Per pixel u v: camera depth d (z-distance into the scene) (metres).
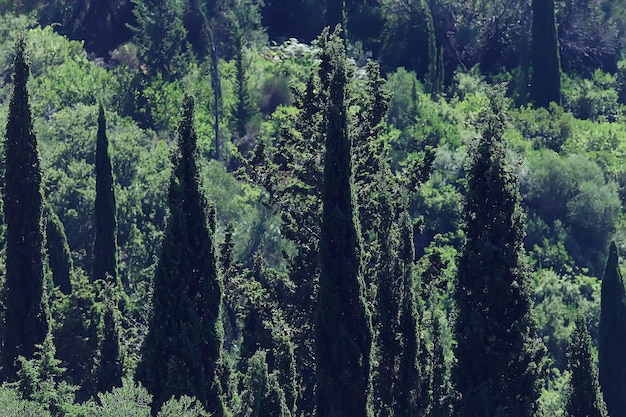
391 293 49.53
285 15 138.50
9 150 55.56
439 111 113.25
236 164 103.25
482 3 134.88
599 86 134.88
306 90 62.69
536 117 119.00
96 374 56.91
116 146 88.38
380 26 136.38
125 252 82.12
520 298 46.31
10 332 55.38
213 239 48.38
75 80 106.88
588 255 103.81
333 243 49.59
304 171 62.00
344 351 48.97
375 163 62.25
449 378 50.47
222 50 123.94
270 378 47.38
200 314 48.06
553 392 74.44
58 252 69.25
